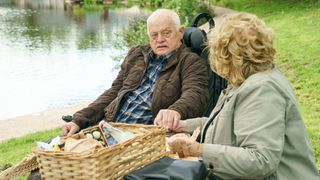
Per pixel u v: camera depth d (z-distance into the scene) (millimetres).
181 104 3299
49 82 11773
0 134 6641
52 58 15312
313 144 5094
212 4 26266
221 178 2287
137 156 2262
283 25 15375
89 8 34281
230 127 2232
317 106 6777
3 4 37219
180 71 3588
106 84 11438
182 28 3705
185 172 2129
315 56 9812
